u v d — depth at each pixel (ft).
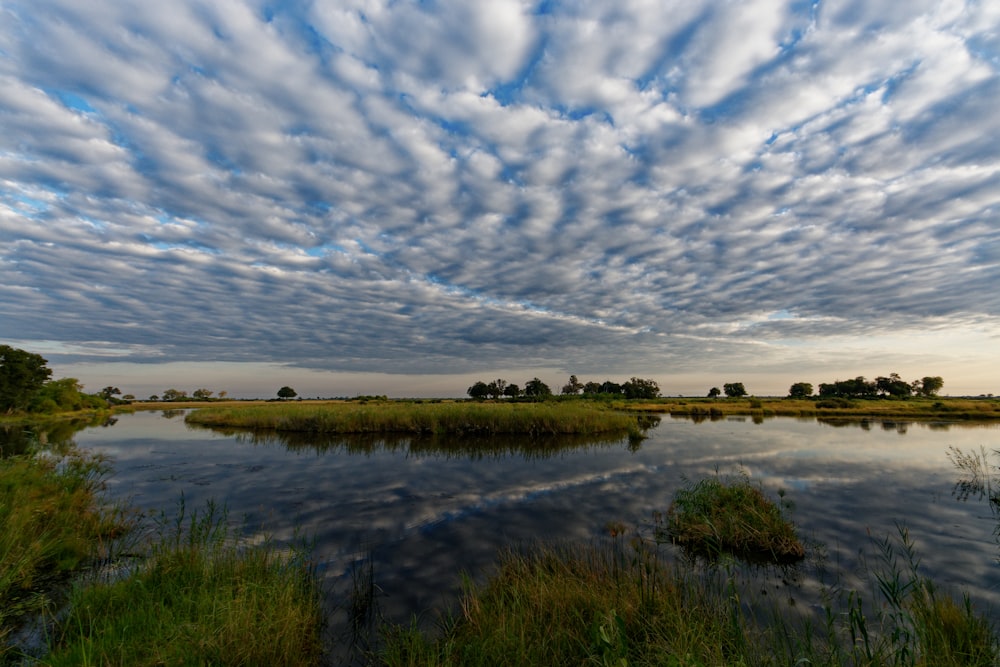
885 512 32.53
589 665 13.20
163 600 17.02
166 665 12.93
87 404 212.23
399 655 14.52
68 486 31.94
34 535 22.72
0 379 151.94
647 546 25.98
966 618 15.05
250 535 27.91
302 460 55.77
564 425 79.15
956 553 24.86
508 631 14.76
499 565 23.17
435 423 79.20
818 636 15.83
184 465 52.47
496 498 37.06
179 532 21.77
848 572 22.39
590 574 18.79
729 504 29.04
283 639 14.84
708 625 14.94
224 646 13.91
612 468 49.52
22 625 16.93
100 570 21.38
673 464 51.65
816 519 30.91
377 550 25.57
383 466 51.44
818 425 101.14
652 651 13.66
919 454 58.18
